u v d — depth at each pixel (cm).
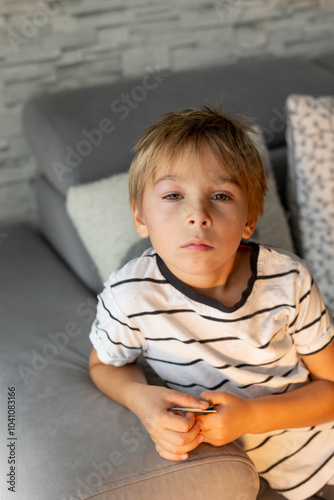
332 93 146
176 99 133
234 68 144
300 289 80
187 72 141
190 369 80
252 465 78
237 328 76
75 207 114
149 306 76
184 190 69
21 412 86
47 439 80
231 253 70
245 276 79
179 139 70
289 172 133
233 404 75
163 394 75
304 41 175
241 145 72
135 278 77
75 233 125
